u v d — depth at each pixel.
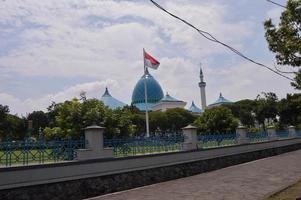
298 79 15.44
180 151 20.83
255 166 24.38
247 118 74.38
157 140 19.77
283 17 13.77
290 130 41.44
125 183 16.59
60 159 14.09
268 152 32.88
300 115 57.47
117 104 82.31
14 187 11.95
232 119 36.31
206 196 13.82
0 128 50.62
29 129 53.84
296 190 14.23
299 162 25.70
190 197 13.74
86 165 14.77
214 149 24.25
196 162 22.05
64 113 20.80
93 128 15.40
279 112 59.34
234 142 27.84
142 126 67.75
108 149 16.03
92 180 14.95
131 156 17.22
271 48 14.05
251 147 29.66
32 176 12.58
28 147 12.98
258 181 17.31
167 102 85.56
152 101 86.12
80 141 15.08
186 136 22.34
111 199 13.98
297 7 13.25
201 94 94.88
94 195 14.88
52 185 13.27
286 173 19.95
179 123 74.56
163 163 19.28
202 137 23.53
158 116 72.81
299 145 42.47
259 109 68.06
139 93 86.81
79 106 21.03
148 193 15.16
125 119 21.86
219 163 24.50
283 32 13.70
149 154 18.39
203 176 20.52
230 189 15.27
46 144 13.64
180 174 20.39
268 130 35.31
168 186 17.06
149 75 88.62
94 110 20.70
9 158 12.27
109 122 20.89
